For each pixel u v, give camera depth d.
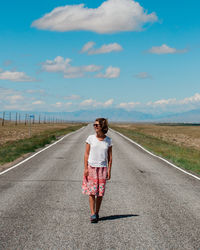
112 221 6.11
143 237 5.26
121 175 11.83
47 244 4.89
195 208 7.19
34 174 11.73
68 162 15.37
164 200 7.93
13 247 4.76
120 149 22.94
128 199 7.96
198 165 15.65
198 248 4.84
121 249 4.75
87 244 4.92
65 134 43.84
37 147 23.52
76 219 6.19
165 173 12.60
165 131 84.44
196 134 70.69
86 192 6.03
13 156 17.56
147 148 24.39
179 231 5.58
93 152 6.02
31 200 7.65
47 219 6.16
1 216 6.31
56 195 8.23
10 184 9.73
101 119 6.05
